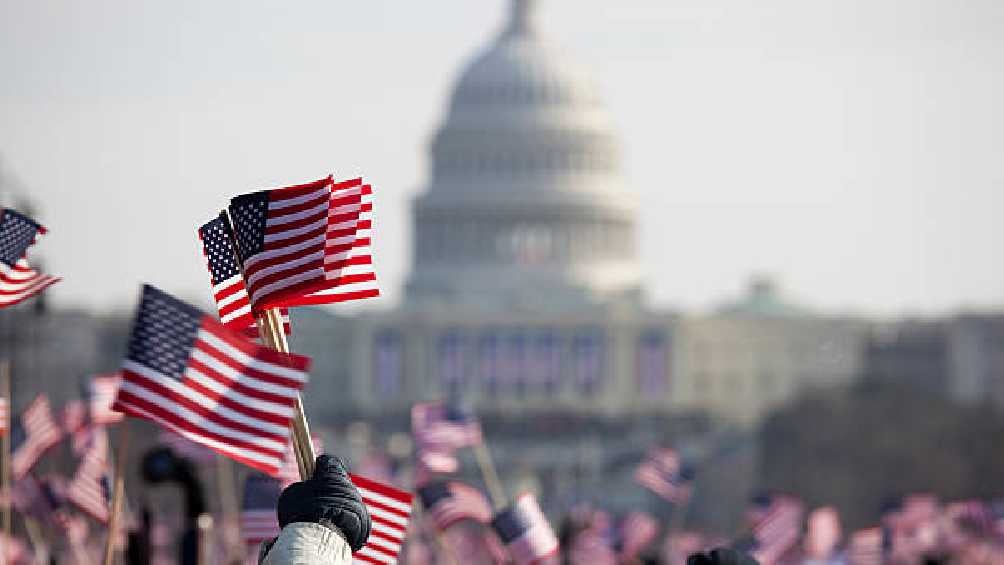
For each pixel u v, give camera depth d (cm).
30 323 11862
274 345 4059
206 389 4038
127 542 5459
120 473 4544
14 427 7500
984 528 13062
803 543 11975
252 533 5844
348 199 4147
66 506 7738
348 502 3562
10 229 4844
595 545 11288
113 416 7462
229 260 4144
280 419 4038
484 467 8988
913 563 12756
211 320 4034
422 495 7850
